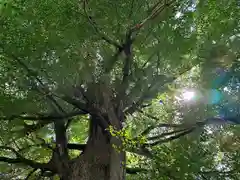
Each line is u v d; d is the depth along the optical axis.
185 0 6.24
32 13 5.40
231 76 6.04
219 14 5.97
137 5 6.11
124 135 5.31
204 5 6.12
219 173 6.36
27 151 7.23
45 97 5.94
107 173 5.68
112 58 6.08
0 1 5.35
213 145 6.54
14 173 7.89
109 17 6.05
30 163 6.32
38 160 8.23
